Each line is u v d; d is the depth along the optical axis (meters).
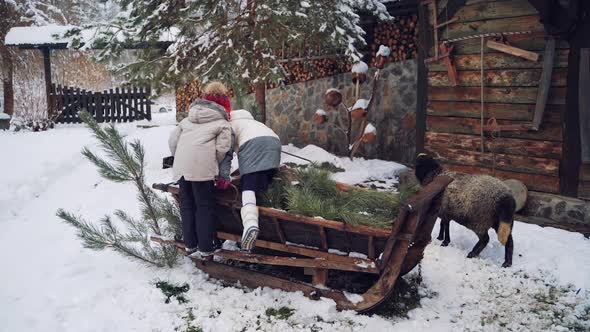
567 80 5.35
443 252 4.62
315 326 3.35
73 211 6.29
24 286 4.05
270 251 4.18
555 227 5.43
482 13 6.04
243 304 3.66
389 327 3.32
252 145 3.73
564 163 5.46
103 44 8.09
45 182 7.76
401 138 8.80
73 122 15.59
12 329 3.34
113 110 15.83
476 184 4.38
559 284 4.03
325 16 7.68
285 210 3.72
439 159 6.72
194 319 3.47
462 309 3.62
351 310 3.52
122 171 4.37
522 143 5.84
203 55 8.15
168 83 8.12
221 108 3.87
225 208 3.98
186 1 7.80
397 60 8.72
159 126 14.18
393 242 3.26
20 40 14.20
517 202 5.75
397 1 8.07
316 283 3.72
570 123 5.36
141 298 3.77
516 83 5.83
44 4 19.03
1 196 6.71
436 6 6.50
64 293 3.87
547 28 5.25
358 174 7.84
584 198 5.33
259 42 7.39
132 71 8.00
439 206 3.53
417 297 3.80
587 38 5.13
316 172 4.02
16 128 13.59
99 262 4.49
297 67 10.23
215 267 4.12
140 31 7.87
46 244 5.08
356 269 3.46
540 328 3.36
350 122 8.83
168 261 4.26
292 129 10.54
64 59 20.70
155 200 4.60
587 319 3.49
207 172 3.75
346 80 9.50
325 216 3.48
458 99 6.44
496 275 4.18
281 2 7.40
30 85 15.88
